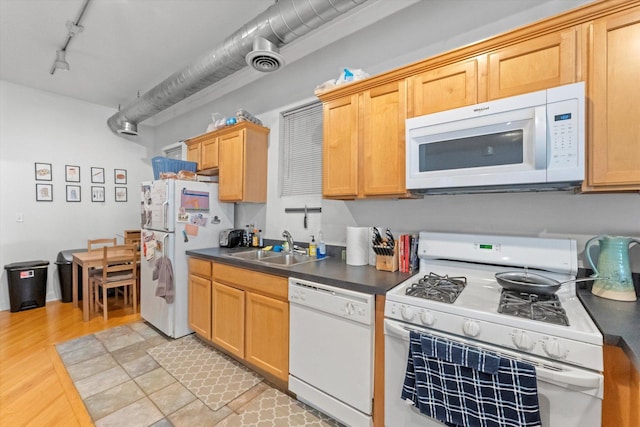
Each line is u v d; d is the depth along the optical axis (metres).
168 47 2.89
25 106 3.76
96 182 4.34
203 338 2.74
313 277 1.73
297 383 1.80
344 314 1.56
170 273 2.67
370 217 2.28
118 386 2.02
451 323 1.23
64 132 4.06
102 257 3.31
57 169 4.00
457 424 1.14
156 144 4.93
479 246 1.66
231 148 2.92
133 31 2.63
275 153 2.96
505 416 1.05
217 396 1.92
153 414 1.75
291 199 2.81
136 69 3.32
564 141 1.21
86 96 4.08
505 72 1.41
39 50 2.93
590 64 1.22
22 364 2.30
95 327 3.02
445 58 1.57
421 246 1.83
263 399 1.89
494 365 1.07
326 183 2.09
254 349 2.08
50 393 1.95
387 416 1.42
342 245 2.44
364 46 2.32
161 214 2.78
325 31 2.51
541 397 1.04
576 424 0.99
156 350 2.53
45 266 3.68
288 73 2.85
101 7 2.32
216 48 2.44
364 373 1.51
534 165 1.27
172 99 3.24
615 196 1.44
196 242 2.86
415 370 1.24
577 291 1.43
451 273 1.75
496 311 1.18
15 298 3.45
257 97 3.15
